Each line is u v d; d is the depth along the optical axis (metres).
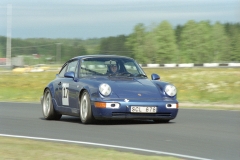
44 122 15.05
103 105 13.31
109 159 8.30
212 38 188.62
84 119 14.02
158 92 13.97
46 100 16.22
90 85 13.91
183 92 32.81
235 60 188.50
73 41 185.62
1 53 164.88
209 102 26.25
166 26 184.75
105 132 12.28
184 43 189.25
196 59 187.25
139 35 185.00
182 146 10.13
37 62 129.50
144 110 13.46
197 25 188.88
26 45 176.50
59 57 149.62
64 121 15.35
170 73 57.44
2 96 32.22
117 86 13.84
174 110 13.84
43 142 10.46
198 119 15.95
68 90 14.95
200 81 42.53
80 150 9.20
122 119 13.88
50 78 54.09
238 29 191.62
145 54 184.38
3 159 8.35
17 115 17.56
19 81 49.78
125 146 10.07
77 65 15.29
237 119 16.09
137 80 14.59
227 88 35.53
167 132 12.30
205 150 9.65
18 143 10.22
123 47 185.50
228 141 10.86
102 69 15.01
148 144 10.37
